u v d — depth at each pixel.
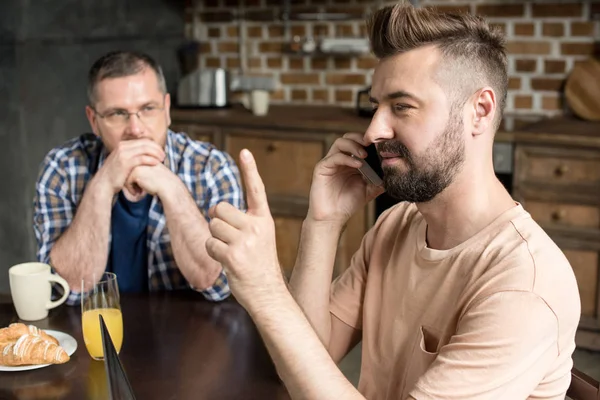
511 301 1.14
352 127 3.52
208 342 1.62
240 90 4.38
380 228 1.50
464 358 1.14
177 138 2.24
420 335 1.30
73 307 1.86
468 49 1.21
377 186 1.48
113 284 1.55
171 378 1.46
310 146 3.65
